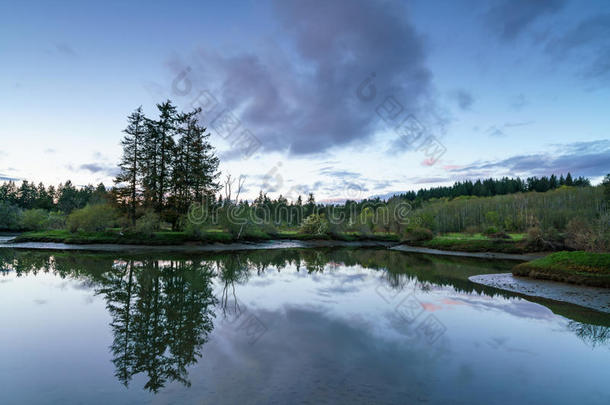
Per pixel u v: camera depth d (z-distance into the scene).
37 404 4.98
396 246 57.12
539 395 5.49
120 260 25.38
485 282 18.81
